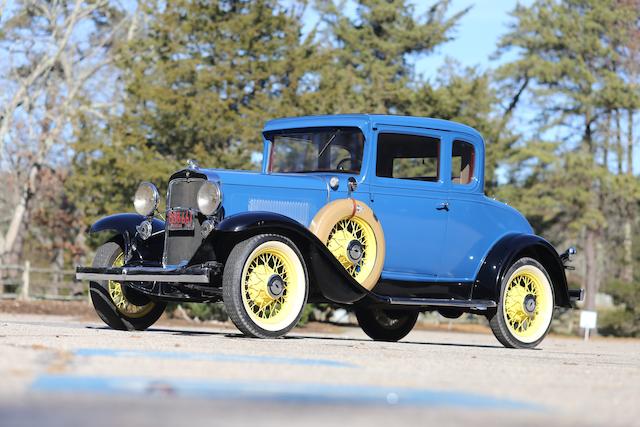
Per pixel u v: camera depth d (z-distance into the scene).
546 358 11.89
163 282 13.82
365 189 14.02
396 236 14.22
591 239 62.03
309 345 11.70
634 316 50.78
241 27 35.91
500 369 9.04
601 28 62.94
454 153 14.95
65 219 50.47
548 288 15.45
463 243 14.86
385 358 9.88
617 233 66.31
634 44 63.72
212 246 12.87
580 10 64.38
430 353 11.47
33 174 54.53
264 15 36.50
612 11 63.25
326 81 38.03
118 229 14.06
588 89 62.88
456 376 7.98
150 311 14.85
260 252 12.61
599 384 7.94
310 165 14.75
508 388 7.16
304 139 14.88
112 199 33.59
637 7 64.75
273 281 12.61
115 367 7.40
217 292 13.04
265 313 12.79
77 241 51.25
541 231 62.03
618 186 60.97
